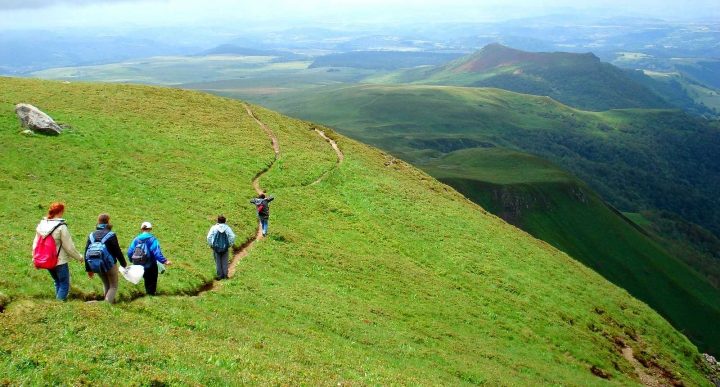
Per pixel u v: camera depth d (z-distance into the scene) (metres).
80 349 16.39
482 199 175.88
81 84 77.12
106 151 53.69
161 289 27.64
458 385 28.12
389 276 44.97
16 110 54.09
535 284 56.03
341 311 34.22
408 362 29.66
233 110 84.00
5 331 16.36
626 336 54.84
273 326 27.36
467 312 44.00
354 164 74.75
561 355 43.84
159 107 74.12
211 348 20.06
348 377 22.12
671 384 48.97
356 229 53.97
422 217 63.06
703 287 159.12
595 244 166.50
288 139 77.50
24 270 24.72
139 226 38.12
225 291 30.38
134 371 15.93
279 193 56.88
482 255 58.31
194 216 44.34
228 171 58.75
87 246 22.19
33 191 40.19
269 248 41.91
